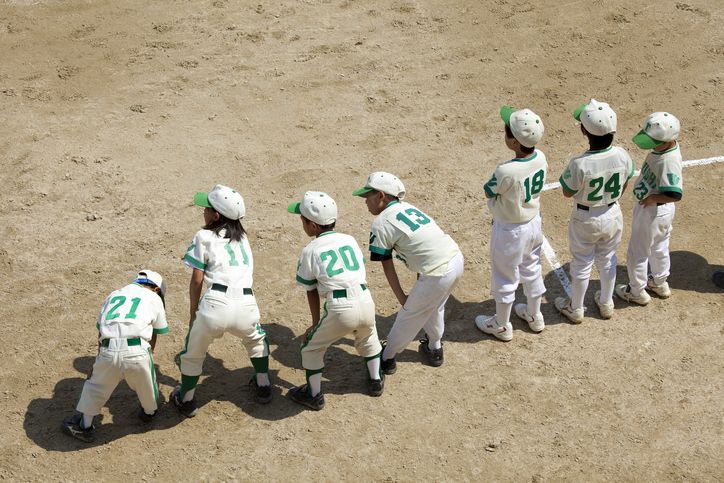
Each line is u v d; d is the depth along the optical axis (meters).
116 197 21.16
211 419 15.12
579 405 15.45
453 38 28.27
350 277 14.27
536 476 14.07
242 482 13.91
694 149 23.22
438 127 24.16
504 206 15.23
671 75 26.31
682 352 16.64
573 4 29.92
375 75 26.38
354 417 15.17
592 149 15.47
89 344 16.77
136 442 14.62
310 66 26.72
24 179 21.64
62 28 28.19
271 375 16.11
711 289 18.39
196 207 20.91
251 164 22.50
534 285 16.53
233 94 25.30
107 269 18.86
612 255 16.72
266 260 19.23
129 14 29.14
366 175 22.16
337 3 30.09
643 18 29.06
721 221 20.55
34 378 15.91
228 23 28.78
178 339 16.94
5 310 17.61
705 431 14.87
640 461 14.33
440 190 21.64
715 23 28.70
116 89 25.36
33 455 14.33
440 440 14.73
